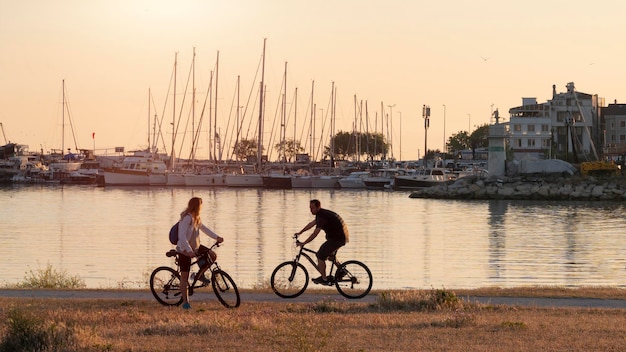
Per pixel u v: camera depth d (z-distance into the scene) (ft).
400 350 67.72
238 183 634.43
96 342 68.85
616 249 222.69
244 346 68.90
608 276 169.78
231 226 300.20
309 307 90.38
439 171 618.85
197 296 98.37
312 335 71.82
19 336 69.15
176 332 75.05
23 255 207.62
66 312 84.79
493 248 225.97
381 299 93.09
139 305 91.71
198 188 629.51
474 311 90.12
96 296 101.91
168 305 91.09
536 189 491.72
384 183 623.77
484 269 181.16
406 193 572.92
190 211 87.81
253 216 352.49
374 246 231.50
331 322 78.89
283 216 352.49
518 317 85.46
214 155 647.97
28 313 78.54
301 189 620.08
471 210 396.57
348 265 99.96
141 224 308.60
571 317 85.66
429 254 211.41
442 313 87.97
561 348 68.44
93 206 420.77
